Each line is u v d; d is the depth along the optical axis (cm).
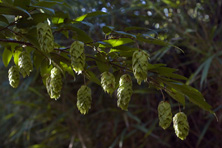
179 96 85
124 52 80
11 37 82
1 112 250
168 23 181
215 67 180
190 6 193
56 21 76
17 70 86
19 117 248
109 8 171
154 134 203
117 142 213
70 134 224
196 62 193
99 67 83
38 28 72
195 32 186
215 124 191
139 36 76
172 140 204
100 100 188
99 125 206
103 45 79
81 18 78
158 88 86
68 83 191
